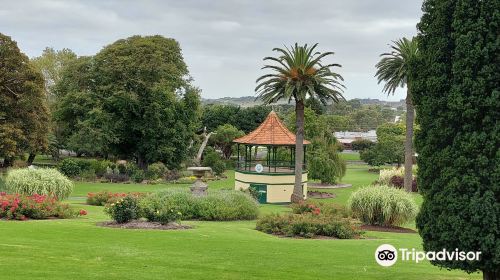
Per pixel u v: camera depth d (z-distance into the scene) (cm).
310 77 4012
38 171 2822
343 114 15562
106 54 5938
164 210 1933
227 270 1173
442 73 992
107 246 1395
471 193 939
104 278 1042
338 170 5653
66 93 6128
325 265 1293
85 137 5706
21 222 1853
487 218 915
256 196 4094
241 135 8319
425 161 1020
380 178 5600
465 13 954
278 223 2008
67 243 1416
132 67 5841
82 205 2914
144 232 1673
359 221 2378
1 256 1206
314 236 1916
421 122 1033
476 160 934
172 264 1209
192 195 2580
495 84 930
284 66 4050
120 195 2927
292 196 4275
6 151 4412
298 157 4231
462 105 945
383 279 1162
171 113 5916
